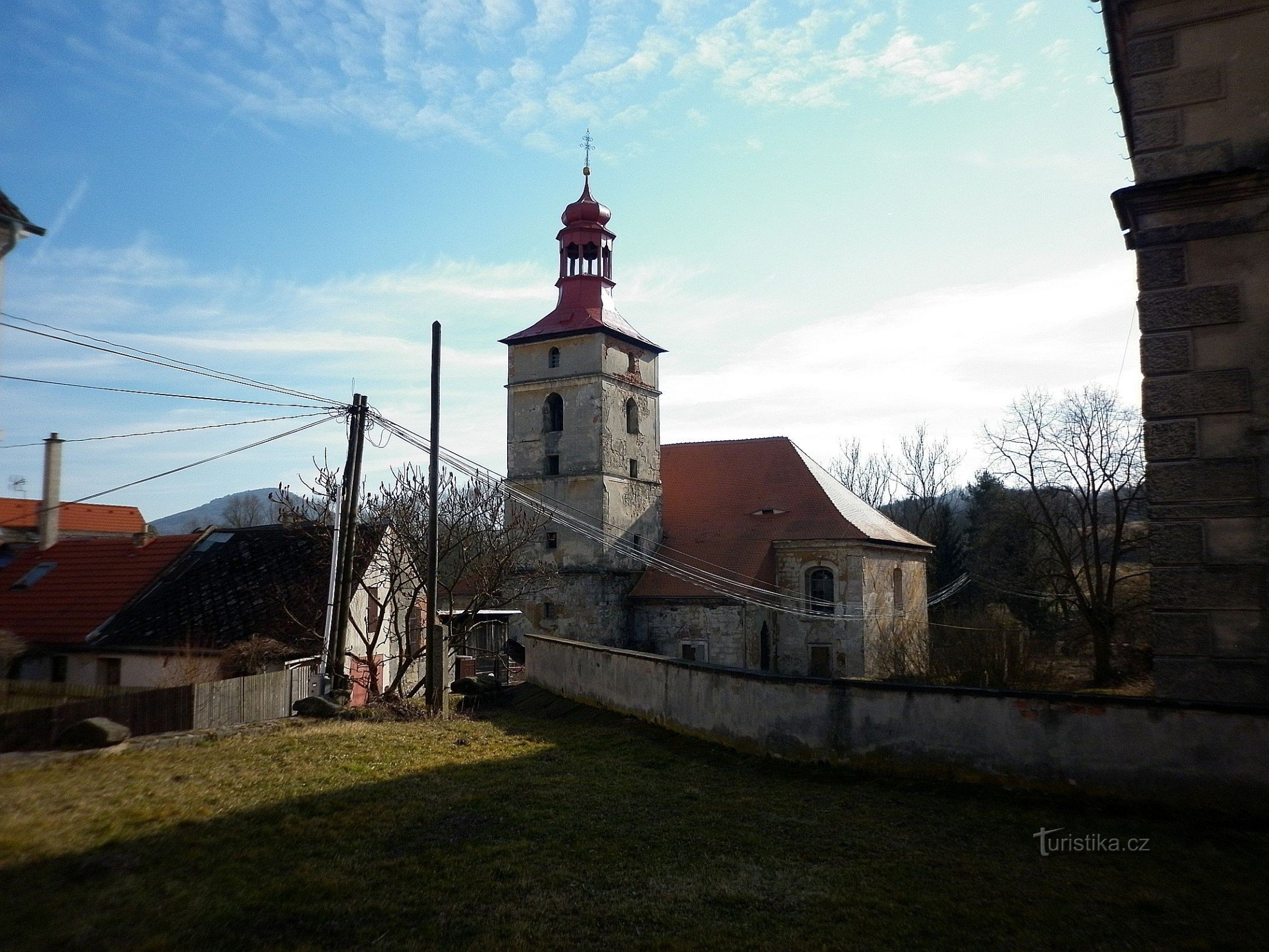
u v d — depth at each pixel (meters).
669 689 16.47
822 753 12.66
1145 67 10.94
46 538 28.50
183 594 25.55
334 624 19.70
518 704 23.16
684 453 46.03
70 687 23.12
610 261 41.44
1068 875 8.20
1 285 10.94
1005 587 51.47
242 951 6.48
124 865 7.95
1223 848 8.65
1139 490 41.72
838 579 38.81
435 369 21.80
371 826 9.71
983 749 11.14
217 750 13.22
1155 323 10.63
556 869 8.50
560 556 38.34
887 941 6.89
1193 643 10.23
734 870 8.51
